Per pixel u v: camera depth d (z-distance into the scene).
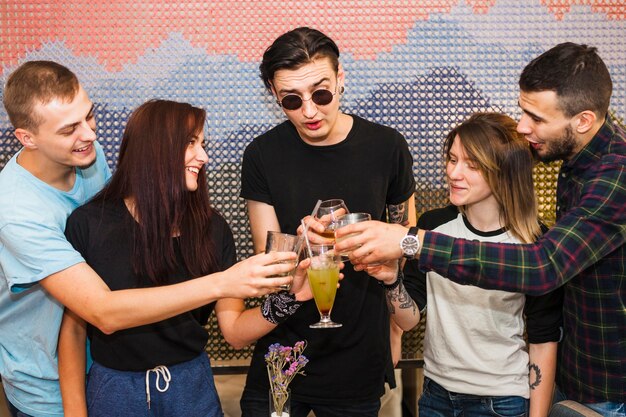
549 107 1.58
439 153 2.44
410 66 2.40
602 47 2.42
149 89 2.37
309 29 1.76
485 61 2.41
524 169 1.76
